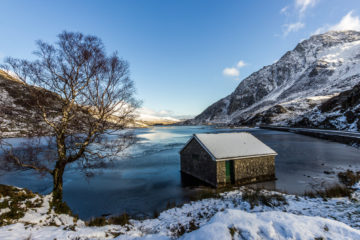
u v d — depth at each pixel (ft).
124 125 30.14
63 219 24.47
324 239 13.17
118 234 21.58
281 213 16.85
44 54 25.02
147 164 80.59
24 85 24.35
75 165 76.02
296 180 54.75
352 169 63.93
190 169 63.57
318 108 236.84
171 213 32.71
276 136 172.24
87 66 27.14
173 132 303.07
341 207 27.58
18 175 61.98
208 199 38.37
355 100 167.02
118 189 51.96
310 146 114.11
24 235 17.49
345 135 120.06
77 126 28.94
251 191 40.73
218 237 13.24
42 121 26.63
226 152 52.01
